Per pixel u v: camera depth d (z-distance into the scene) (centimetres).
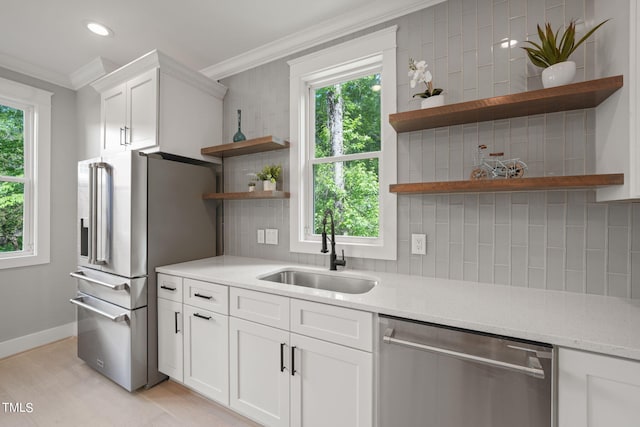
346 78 211
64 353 255
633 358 83
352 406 128
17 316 256
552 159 142
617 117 113
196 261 229
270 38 221
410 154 176
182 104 230
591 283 136
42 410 180
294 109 222
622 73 109
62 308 284
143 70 221
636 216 129
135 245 196
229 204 260
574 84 117
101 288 213
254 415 158
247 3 184
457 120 155
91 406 184
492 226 156
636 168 101
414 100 175
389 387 120
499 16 154
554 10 142
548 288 144
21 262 256
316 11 191
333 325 133
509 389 99
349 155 206
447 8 166
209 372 177
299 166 220
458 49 163
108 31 212
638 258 128
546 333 94
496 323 103
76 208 295
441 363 110
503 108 136
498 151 153
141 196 200
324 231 195
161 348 203
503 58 153
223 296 170
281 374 148
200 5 186
